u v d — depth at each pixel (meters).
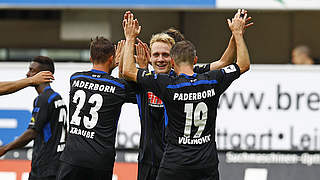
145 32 31.09
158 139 16.30
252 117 23.66
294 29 31.03
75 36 31.03
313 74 23.62
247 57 15.71
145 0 27.27
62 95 23.72
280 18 30.97
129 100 16.88
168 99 15.16
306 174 23.56
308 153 23.59
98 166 16.36
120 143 23.64
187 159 15.04
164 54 16.48
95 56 16.94
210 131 15.39
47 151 18.77
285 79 23.69
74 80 16.95
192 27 31.20
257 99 23.67
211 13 31.12
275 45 31.12
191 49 15.66
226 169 23.53
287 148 23.59
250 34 31.12
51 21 31.02
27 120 23.67
